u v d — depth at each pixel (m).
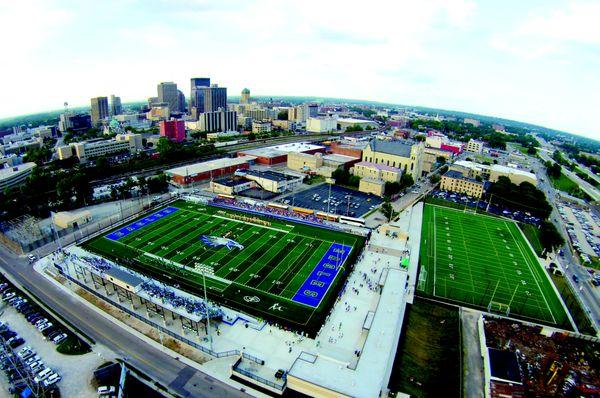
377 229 174.62
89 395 80.25
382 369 82.19
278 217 183.50
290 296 117.44
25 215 179.38
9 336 97.38
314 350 94.50
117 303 112.00
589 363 94.88
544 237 163.50
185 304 104.06
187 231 164.12
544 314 116.88
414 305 117.19
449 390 84.06
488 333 103.12
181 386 83.38
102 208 195.00
